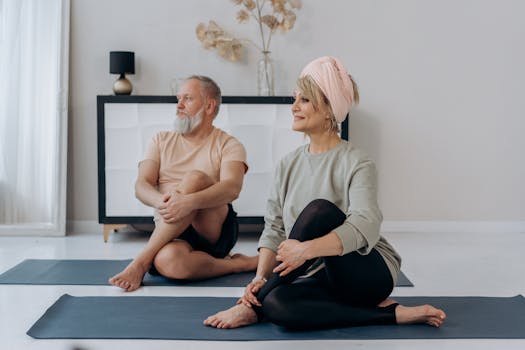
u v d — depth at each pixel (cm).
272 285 254
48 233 485
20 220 492
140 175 362
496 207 511
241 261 360
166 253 333
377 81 502
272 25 481
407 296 317
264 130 466
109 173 465
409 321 263
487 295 320
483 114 506
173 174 362
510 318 278
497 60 503
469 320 275
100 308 290
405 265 388
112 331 258
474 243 461
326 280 260
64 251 427
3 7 482
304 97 257
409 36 500
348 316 256
